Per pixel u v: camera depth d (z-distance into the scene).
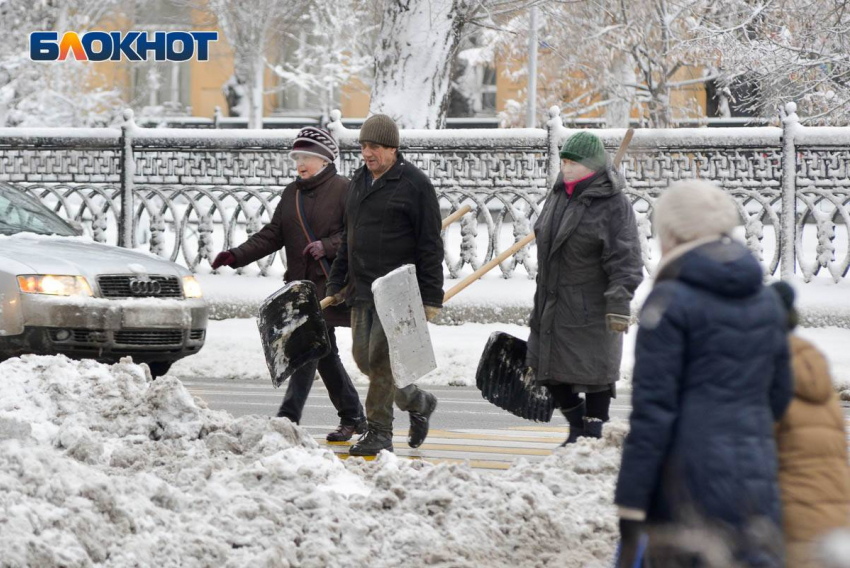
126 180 50.41
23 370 22.83
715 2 66.12
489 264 25.50
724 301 10.99
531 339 23.66
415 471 18.66
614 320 22.25
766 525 10.67
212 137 49.75
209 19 105.38
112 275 31.97
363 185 24.00
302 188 26.27
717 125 98.62
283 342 24.14
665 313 10.95
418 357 22.84
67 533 13.32
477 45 99.81
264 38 101.94
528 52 88.25
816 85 56.81
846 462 11.50
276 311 24.06
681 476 10.79
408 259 23.78
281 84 127.19
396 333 22.66
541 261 23.38
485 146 47.12
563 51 80.12
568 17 76.25
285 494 17.06
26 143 51.59
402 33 55.03
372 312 23.83
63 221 36.34
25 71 97.44
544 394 25.05
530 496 17.22
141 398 21.36
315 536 15.29
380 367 23.83
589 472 19.56
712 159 45.47
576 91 95.94
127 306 31.56
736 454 10.71
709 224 11.23
